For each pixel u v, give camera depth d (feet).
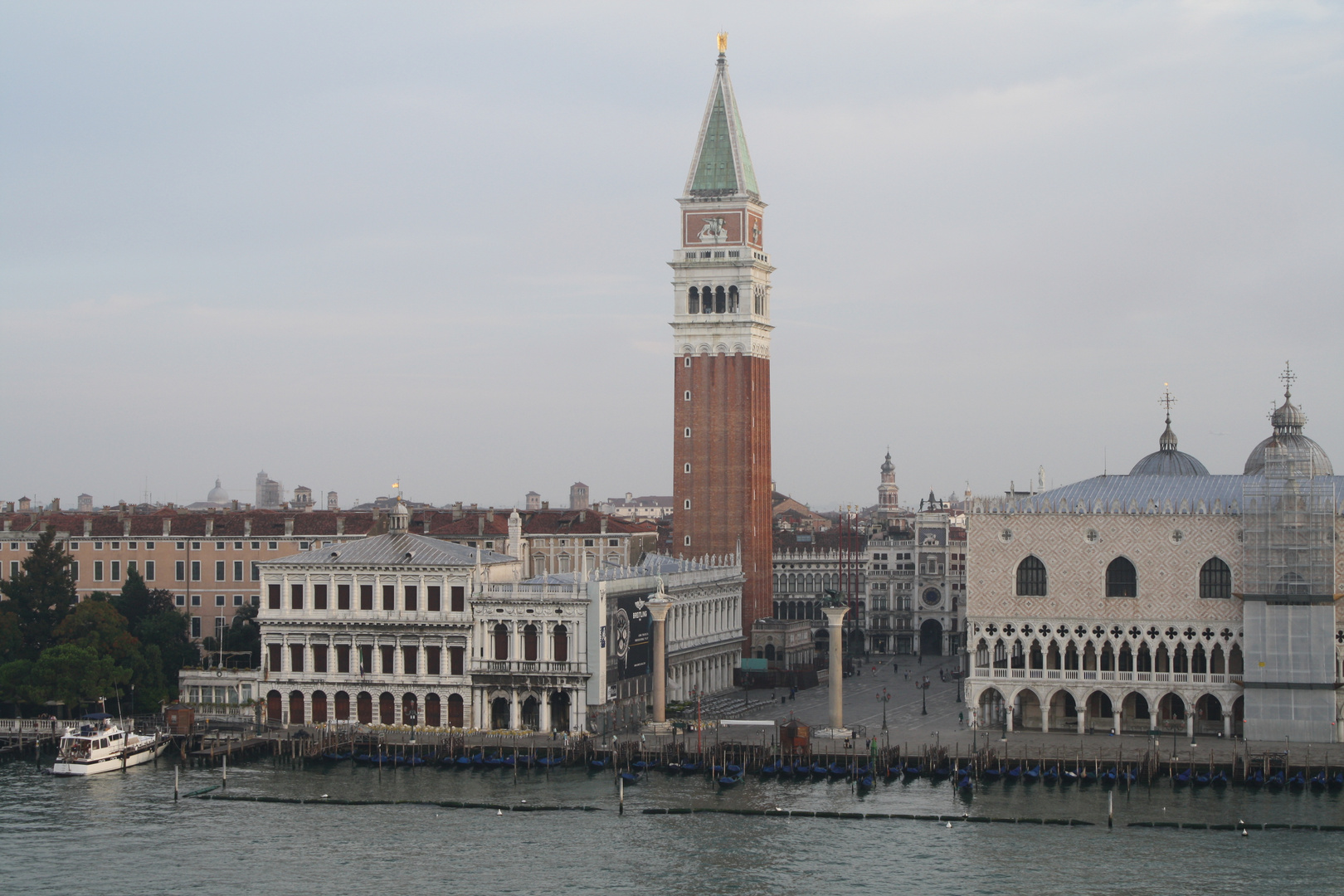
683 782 576.20
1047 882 448.24
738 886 446.60
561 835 500.74
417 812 529.86
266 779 581.12
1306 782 552.82
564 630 646.74
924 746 599.57
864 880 451.53
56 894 442.50
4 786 572.51
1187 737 640.99
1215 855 472.44
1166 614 646.33
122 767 603.26
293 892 444.55
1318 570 621.31
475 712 653.30
